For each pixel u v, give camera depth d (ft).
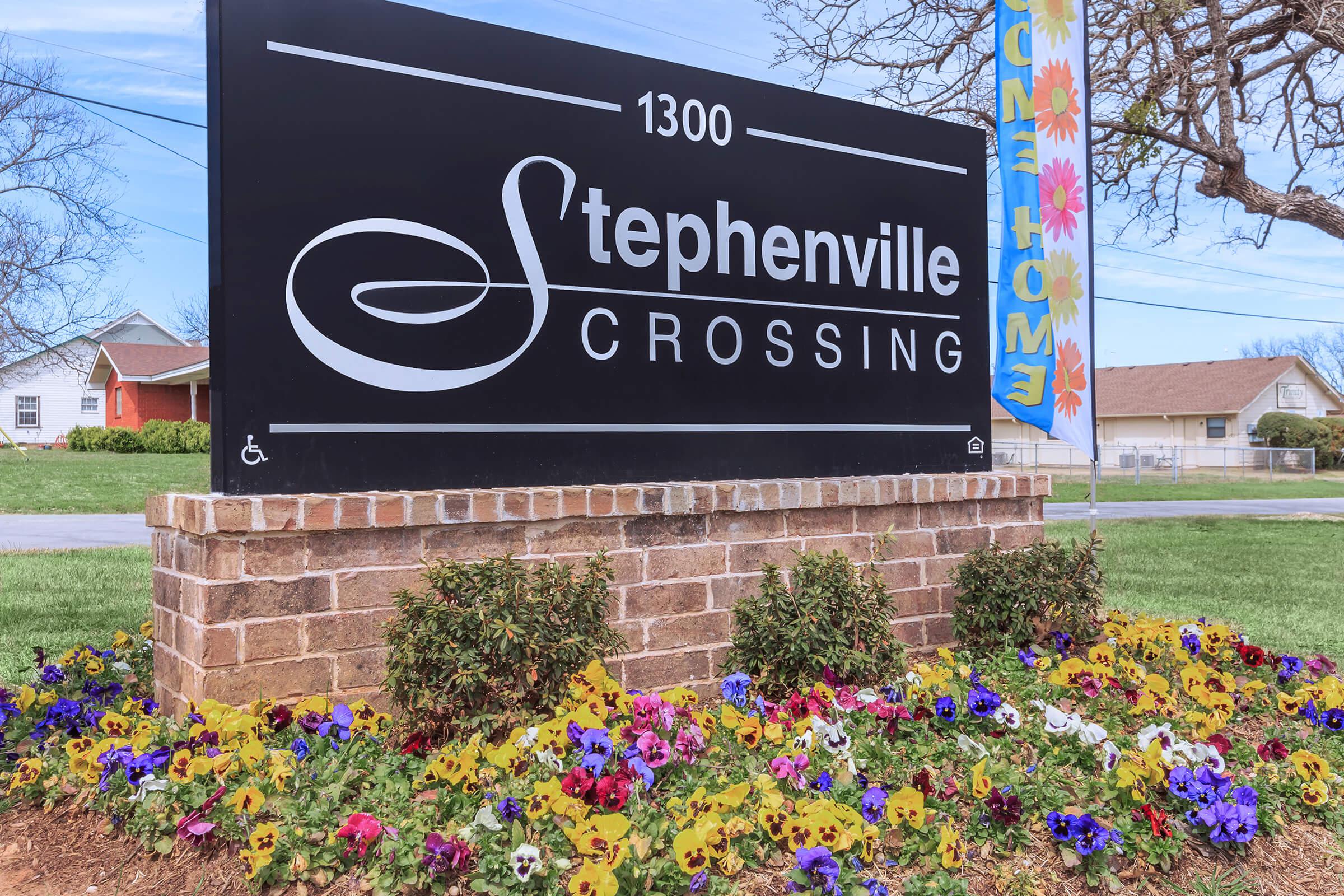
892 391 18.69
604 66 15.56
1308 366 157.69
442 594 12.19
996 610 16.93
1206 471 139.13
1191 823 10.66
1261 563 36.83
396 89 13.71
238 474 12.43
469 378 14.23
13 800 11.29
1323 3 40.70
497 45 14.55
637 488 14.67
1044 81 21.40
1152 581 31.71
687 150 16.38
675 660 15.17
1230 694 14.80
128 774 10.38
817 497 16.38
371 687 12.84
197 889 9.22
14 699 13.55
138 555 34.32
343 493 13.14
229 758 10.11
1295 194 45.24
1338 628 23.72
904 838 10.16
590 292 15.34
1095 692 14.10
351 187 13.33
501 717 11.91
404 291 13.71
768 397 17.16
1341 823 11.48
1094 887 9.93
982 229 20.08
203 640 11.83
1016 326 21.07
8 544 39.52
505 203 14.58
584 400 15.25
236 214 12.48
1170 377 167.94
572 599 12.60
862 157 18.44
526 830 9.55
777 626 14.39
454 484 14.05
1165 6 40.45
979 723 12.84
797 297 17.53
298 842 9.29
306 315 12.95
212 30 12.60
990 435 20.11
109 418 135.85
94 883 9.50
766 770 11.41
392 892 8.86
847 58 45.06
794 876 8.95
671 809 10.05
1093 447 21.79
